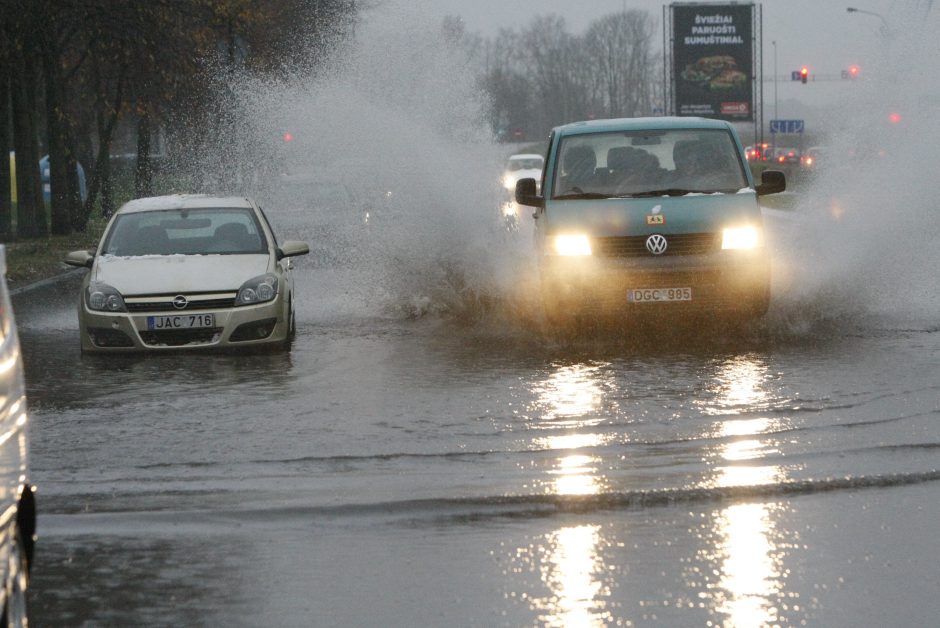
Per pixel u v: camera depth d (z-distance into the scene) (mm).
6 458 12633
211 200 42094
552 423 25656
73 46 102000
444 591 15742
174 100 95875
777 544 17469
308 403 28594
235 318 36844
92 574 16719
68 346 40031
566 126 42094
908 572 16094
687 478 21047
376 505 19797
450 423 25875
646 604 15023
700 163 40094
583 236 37281
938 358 32531
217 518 19391
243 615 15008
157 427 26188
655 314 37094
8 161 91688
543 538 18031
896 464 21766
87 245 91188
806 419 25406
